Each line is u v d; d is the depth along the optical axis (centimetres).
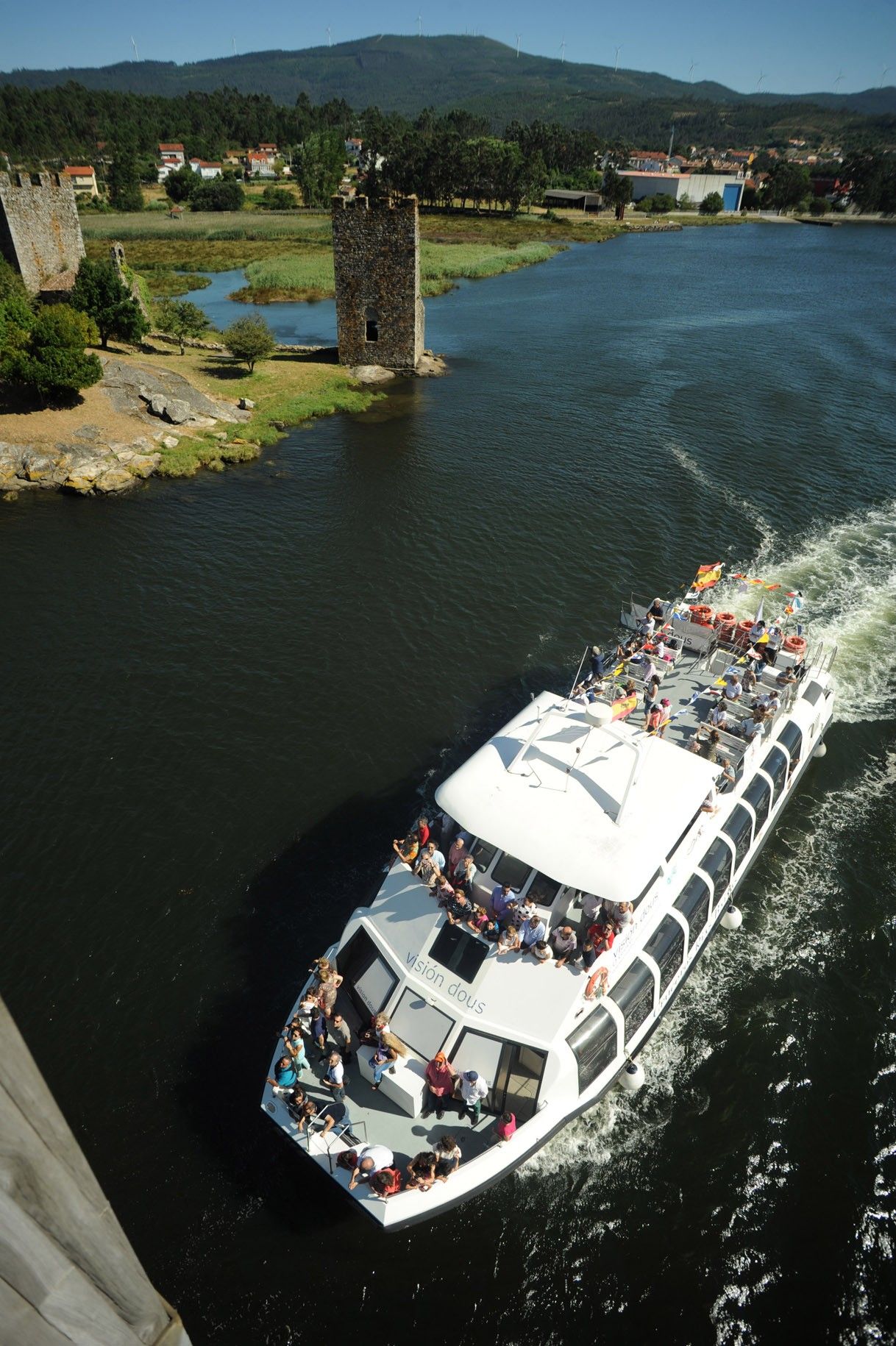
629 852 1608
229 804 2400
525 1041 1472
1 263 6681
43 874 2170
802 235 18675
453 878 1688
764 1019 1855
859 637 3184
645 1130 1647
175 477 4825
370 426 5784
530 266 13000
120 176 19388
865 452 5238
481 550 3919
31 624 3303
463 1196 1396
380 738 2664
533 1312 1387
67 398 5262
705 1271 1443
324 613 3381
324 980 1608
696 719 2203
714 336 8344
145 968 1930
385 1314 1379
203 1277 1414
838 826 2375
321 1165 1418
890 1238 1492
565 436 5528
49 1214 222
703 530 4128
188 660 3067
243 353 6675
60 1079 1705
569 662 3066
